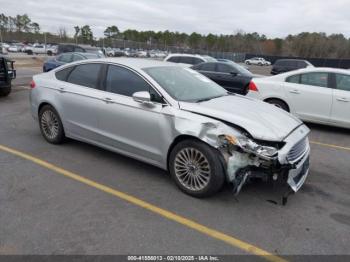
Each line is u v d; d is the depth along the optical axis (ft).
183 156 12.37
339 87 22.95
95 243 9.46
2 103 29.50
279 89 24.89
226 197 12.41
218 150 11.40
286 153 10.95
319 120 23.75
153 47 208.13
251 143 10.90
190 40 328.70
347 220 11.20
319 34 290.56
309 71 24.18
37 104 17.93
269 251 9.43
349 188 13.84
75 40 235.61
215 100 13.65
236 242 9.77
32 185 12.92
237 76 37.37
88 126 15.62
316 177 14.94
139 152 13.83
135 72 14.03
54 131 17.61
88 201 11.83
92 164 15.23
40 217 10.67
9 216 10.67
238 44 309.22
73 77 16.52
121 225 10.39
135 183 13.42
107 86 14.87
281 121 12.41
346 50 262.88
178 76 14.89
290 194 12.25
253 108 13.17
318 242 9.91
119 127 14.20
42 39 262.06
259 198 12.42
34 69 70.23
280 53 295.07
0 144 17.66
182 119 12.09
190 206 11.70
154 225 10.46
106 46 201.77
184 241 9.72
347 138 22.24
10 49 169.99
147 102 12.93
